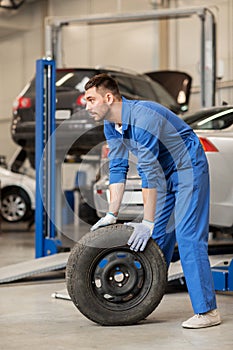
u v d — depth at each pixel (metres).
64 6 16.72
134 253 4.05
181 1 14.25
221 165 5.67
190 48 13.98
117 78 9.32
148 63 14.83
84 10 16.25
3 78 18.83
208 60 8.80
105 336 3.79
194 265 3.94
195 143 4.00
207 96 8.84
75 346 3.56
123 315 4.04
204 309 3.96
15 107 9.22
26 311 4.52
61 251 6.77
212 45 8.75
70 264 4.01
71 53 16.86
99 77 3.90
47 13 17.14
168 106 9.92
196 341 3.66
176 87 10.91
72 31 16.78
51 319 4.26
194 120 6.21
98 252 3.99
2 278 5.52
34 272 5.55
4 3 16.81
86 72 8.95
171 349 3.49
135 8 15.05
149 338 3.74
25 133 9.13
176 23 14.29
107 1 15.66
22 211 10.93
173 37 14.36
